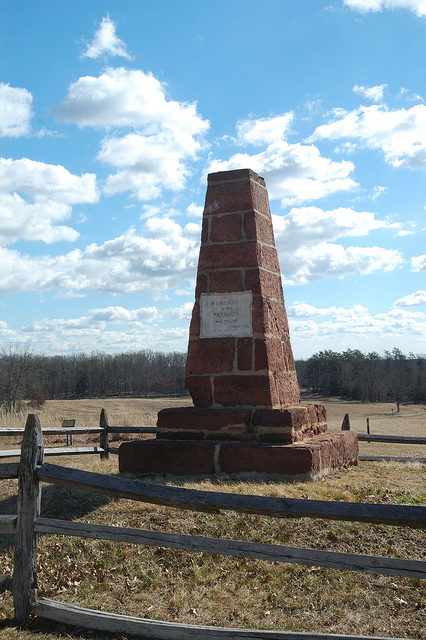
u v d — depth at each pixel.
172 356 102.50
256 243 7.45
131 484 3.48
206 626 3.29
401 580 4.04
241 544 3.28
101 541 4.74
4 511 5.96
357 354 90.75
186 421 7.07
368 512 2.96
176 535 3.42
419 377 82.31
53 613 3.59
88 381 84.81
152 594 4.04
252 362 7.11
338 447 7.20
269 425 6.74
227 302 7.38
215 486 5.85
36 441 3.74
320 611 3.75
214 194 7.77
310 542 4.54
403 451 14.77
